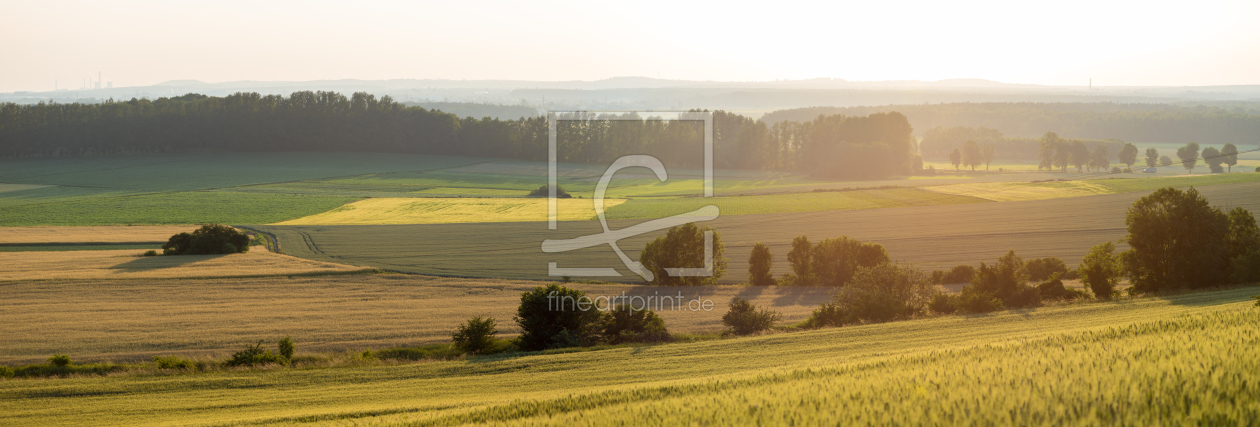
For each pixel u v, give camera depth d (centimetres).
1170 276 3528
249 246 6775
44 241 6769
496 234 7631
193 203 9781
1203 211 3472
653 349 2564
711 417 827
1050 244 6425
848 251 5009
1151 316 2336
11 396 2111
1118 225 7262
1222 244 3456
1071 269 5209
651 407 993
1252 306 1822
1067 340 1327
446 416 1259
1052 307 3123
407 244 7006
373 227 8156
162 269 5438
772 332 3212
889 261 4966
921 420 666
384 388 2092
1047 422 607
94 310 4091
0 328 3641
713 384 1326
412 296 4572
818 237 7181
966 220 7938
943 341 2211
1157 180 10744
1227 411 572
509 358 2592
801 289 4812
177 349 3253
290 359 2905
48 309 4109
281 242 7131
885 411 721
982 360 1126
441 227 8150
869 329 2720
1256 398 606
